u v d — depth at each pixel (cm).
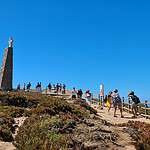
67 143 2116
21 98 3300
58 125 2308
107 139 2259
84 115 3048
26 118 2648
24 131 2325
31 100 3309
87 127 2367
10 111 2820
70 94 6341
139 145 2270
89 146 2141
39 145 2112
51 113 2773
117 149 2178
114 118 3594
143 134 2453
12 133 2408
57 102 3209
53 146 2078
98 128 2372
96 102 5712
